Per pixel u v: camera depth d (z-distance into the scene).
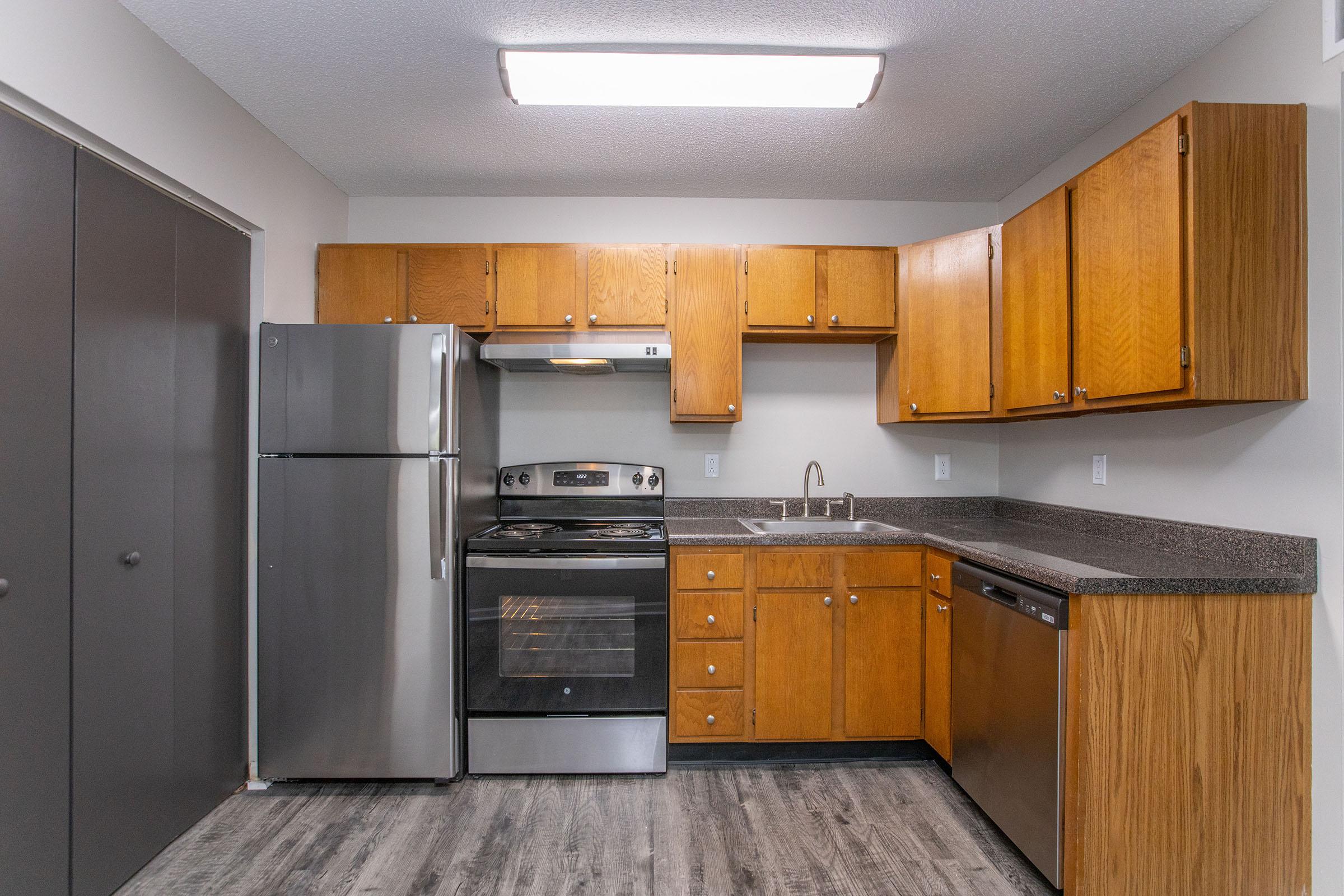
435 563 2.17
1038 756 1.64
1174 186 1.57
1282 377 1.55
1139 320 1.69
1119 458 2.21
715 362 2.68
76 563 1.55
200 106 1.95
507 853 1.83
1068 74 1.97
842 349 2.98
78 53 1.52
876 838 1.91
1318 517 1.53
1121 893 1.53
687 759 2.40
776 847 1.87
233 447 2.15
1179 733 1.53
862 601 2.36
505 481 2.82
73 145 1.55
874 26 1.74
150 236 1.79
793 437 2.98
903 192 2.88
